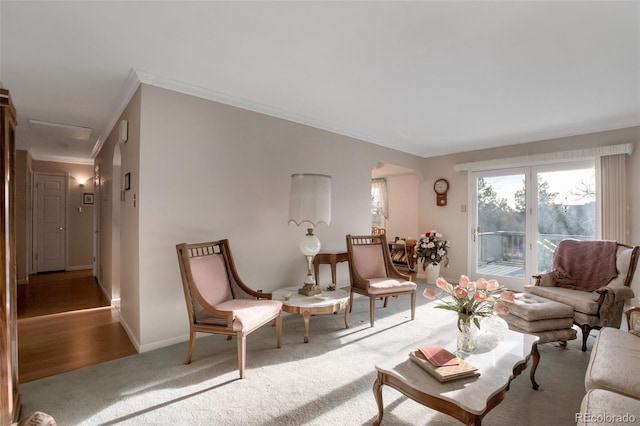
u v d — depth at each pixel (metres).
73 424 1.73
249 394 2.02
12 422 1.66
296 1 1.78
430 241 5.39
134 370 2.33
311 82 2.88
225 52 2.35
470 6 1.81
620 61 2.45
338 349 2.70
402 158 5.45
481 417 1.33
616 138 4.07
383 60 2.46
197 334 2.96
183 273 2.44
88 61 2.49
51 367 2.37
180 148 2.88
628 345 1.81
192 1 1.79
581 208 4.34
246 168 3.35
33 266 6.25
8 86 2.93
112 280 4.06
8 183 1.65
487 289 1.91
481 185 5.30
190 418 1.78
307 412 1.84
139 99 2.70
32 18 1.93
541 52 2.32
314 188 3.13
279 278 3.64
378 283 3.40
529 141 4.80
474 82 2.86
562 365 2.46
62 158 6.38
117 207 4.04
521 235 4.87
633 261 2.91
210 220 3.07
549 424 1.74
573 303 2.83
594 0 1.75
